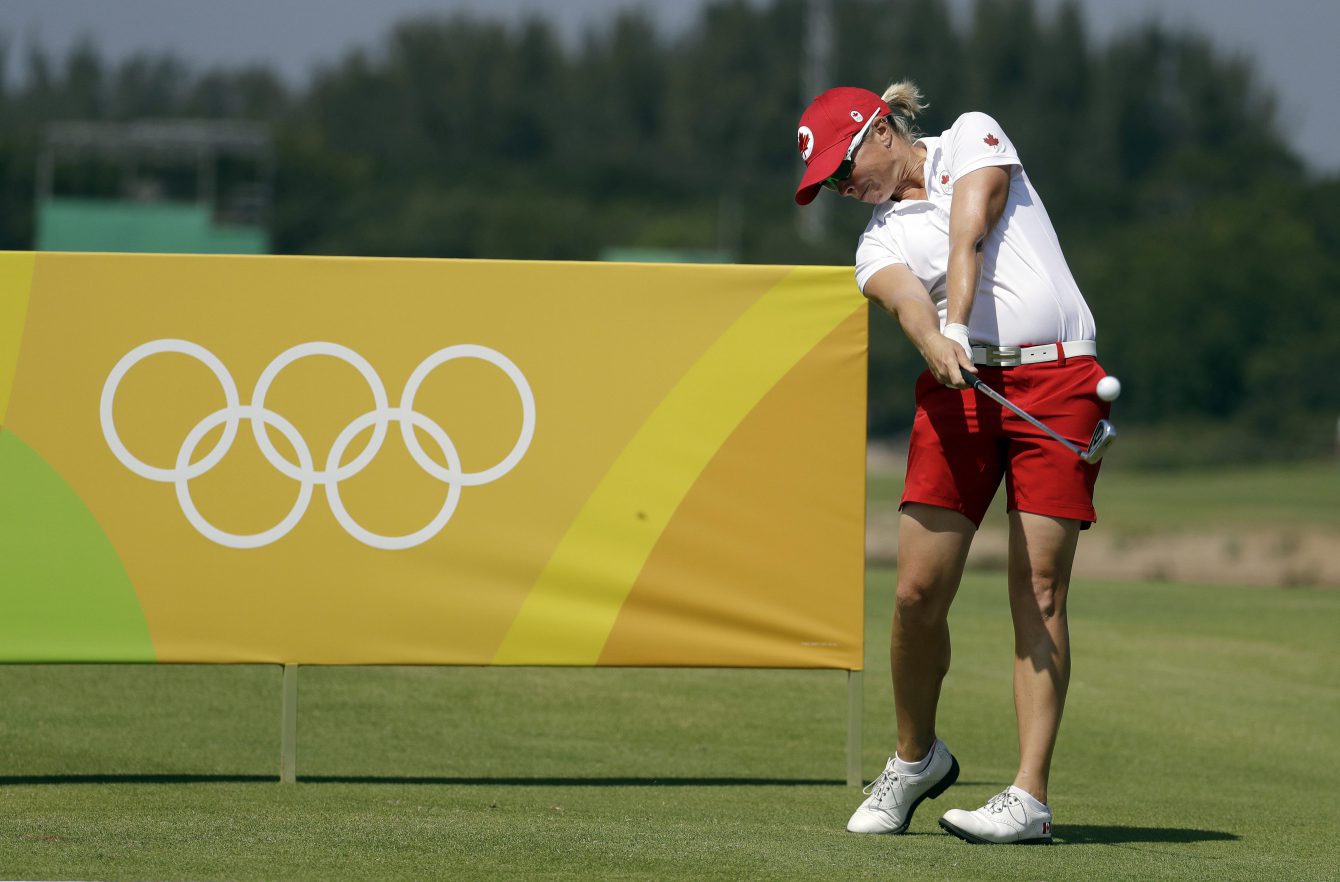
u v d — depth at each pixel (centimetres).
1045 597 1459
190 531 1720
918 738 1485
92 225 19338
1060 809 1666
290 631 1725
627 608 1742
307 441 1722
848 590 1750
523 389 1733
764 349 1741
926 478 1469
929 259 1496
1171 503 10438
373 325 1722
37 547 1711
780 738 2034
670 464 1742
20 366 1706
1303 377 18975
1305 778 1920
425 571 1734
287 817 1482
